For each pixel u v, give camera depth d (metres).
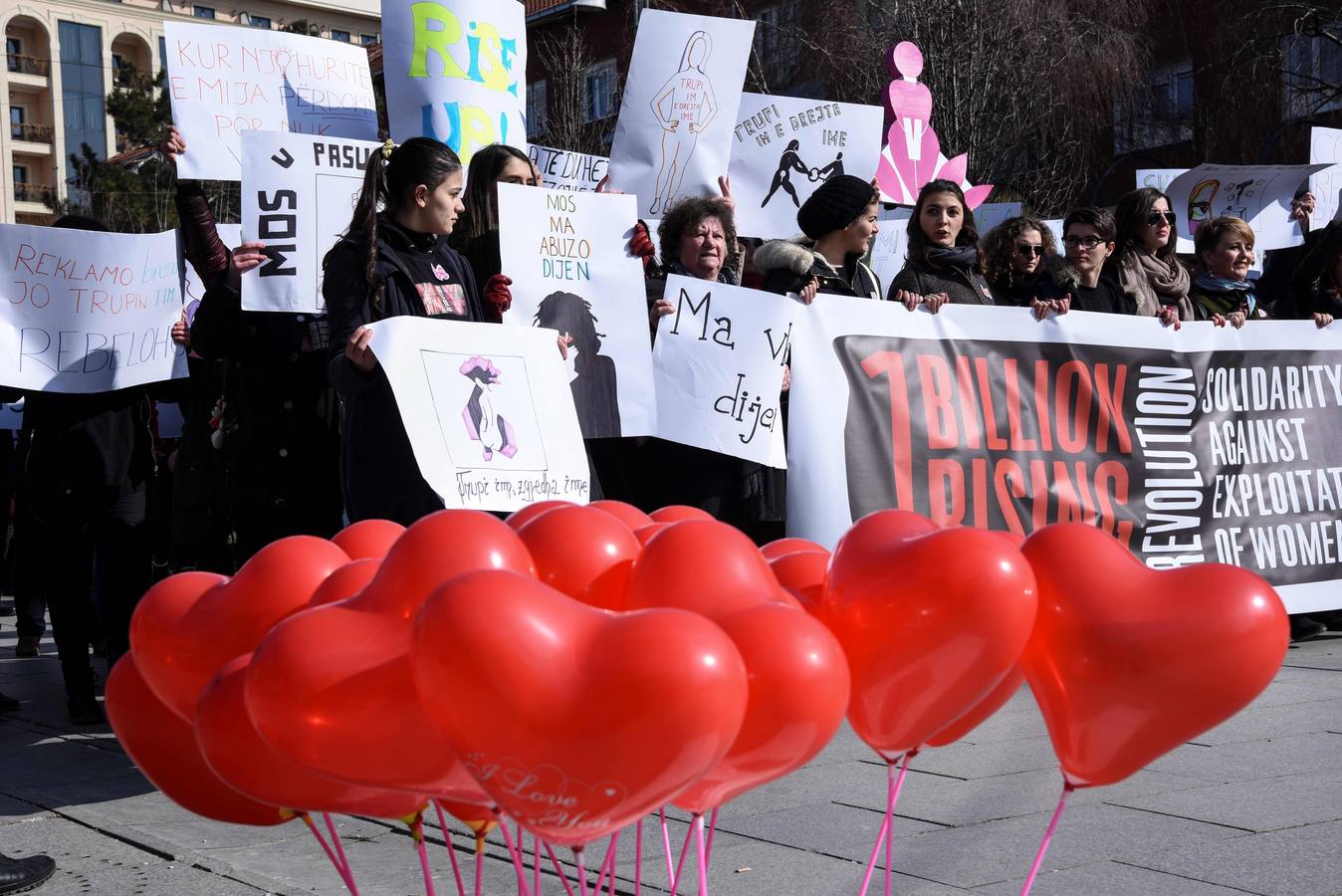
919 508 5.25
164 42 5.54
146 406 5.64
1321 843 3.36
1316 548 6.30
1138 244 6.36
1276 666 2.02
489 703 1.62
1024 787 3.95
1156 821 3.58
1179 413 5.98
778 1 22.39
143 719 2.22
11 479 7.74
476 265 4.56
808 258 5.23
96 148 72.50
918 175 9.13
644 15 6.22
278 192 4.84
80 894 3.17
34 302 5.26
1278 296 7.96
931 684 1.99
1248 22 20.86
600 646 1.64
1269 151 20.72
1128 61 20.20
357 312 3.83
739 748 1.80
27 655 7.16
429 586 1.83
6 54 70.25
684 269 5.19
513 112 5.84
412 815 2.18
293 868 3.38
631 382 4.54
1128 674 2.01
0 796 4.14
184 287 5.50
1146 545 5.86
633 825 3.64
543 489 3.52
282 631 1.83
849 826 3.59
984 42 19.62
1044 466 5.58
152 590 2.21
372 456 3.82
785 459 5.12
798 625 1.81
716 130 6.24
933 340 5.36
